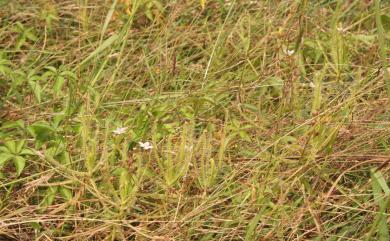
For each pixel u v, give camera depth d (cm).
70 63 423
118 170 325
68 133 364
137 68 430
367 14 475
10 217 324
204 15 487
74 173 317
